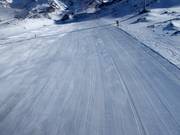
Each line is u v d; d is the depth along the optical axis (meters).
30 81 11.79
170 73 10.78
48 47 22.81
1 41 36.44
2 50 23.97
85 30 39.84
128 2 97.81
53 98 9.23
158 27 29.59
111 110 7.70
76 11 169.88
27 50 22.30
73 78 11.55
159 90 8.96
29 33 49.44
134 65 12.73
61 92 9.80
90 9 160.38
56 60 16.11
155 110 7.43
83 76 11.71
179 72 10.80
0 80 12.54
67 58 16.44
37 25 84.69
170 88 9.05
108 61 14.22
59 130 6.81
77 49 19.81
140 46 17.86
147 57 14.16
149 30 28.48
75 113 7.75
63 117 7.57
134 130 6.45
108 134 6.38
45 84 11.06
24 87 10.96
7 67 15.53
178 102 7.84
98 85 10.17
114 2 130.12
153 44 18.23
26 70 14.15
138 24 40.75
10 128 7.22
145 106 7.76
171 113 7.17
